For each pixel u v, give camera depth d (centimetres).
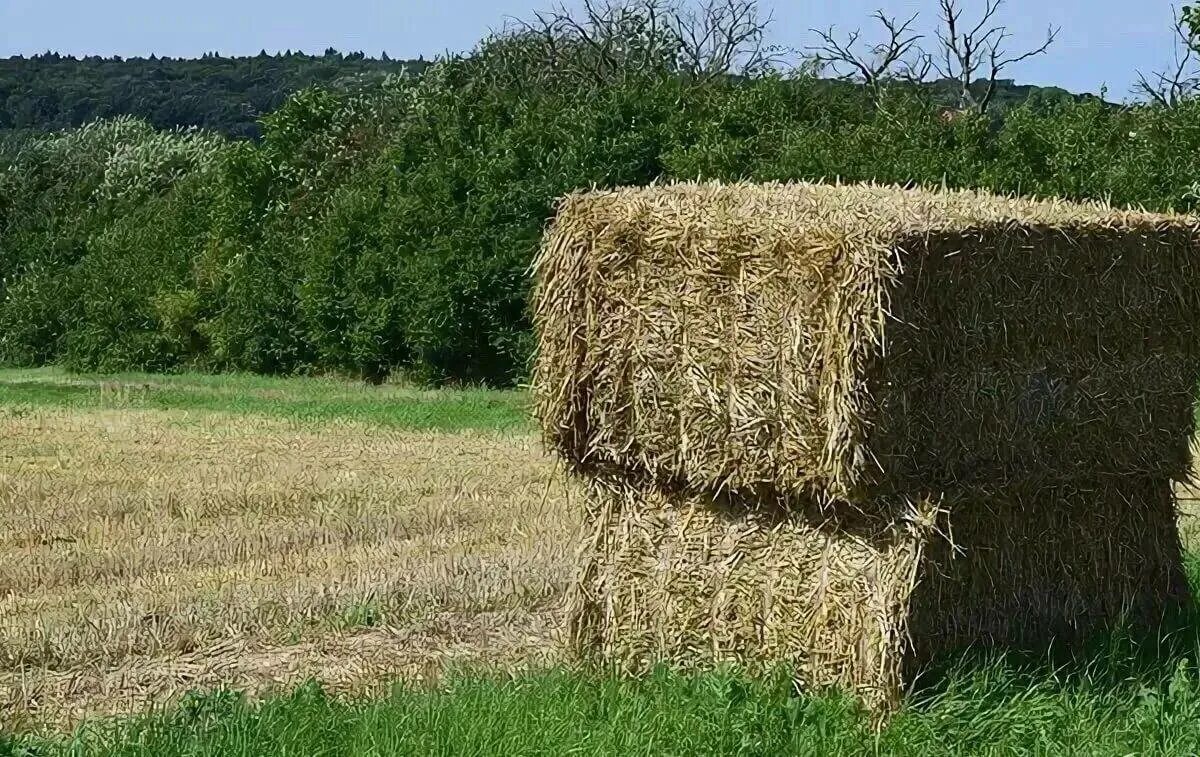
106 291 3722
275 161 3775
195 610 877
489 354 2914
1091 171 2669
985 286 651
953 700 638
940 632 663
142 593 935
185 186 4125
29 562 1032
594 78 4300
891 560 639
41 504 1276
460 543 1099
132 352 3547
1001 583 691
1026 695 653
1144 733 616
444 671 732
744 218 645
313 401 2323
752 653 690
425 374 2925
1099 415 705
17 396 2459
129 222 4200
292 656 795
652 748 593
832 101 3266
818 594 664
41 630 828
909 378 630
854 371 613
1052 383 686
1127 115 2905
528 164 2991
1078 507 724
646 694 665
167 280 3622
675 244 666
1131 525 752
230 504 1277
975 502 670
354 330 3083
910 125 2842
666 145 3025
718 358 660
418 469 1491
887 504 639
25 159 5288
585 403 710
